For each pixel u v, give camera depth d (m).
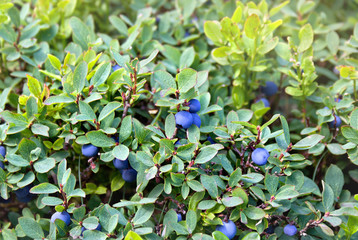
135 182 0.49
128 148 0.43
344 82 0.50
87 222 0.42
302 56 0.49
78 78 0.44
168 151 0.43
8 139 0.45
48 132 0.45
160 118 0.48
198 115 0.45
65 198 0.42
